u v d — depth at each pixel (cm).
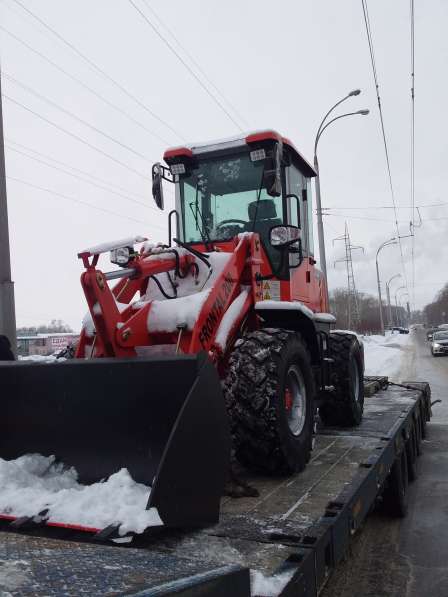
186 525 227
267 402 345
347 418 545
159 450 262
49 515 227
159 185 513
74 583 137
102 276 320
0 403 304
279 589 182
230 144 499
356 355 587
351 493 290
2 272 669
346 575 354
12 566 152
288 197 482
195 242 505
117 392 274
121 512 219
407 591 330
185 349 346
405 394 781
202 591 140
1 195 671
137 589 132
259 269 430
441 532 428
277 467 348
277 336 373
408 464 563
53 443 289
